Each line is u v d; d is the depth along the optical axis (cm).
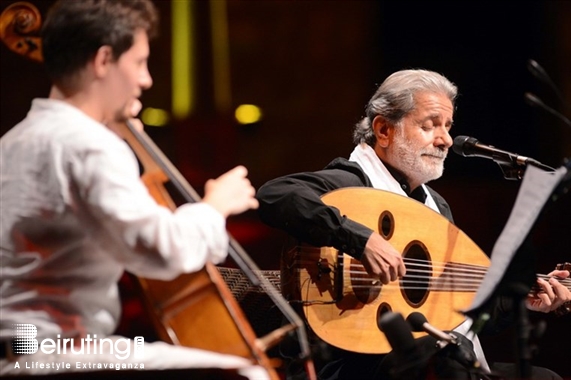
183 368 744
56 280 762
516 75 2416
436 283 1205
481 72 2441
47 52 788
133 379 730
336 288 1150
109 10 781
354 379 1159
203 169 2311
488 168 2256
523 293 916
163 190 865
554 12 2359
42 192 748
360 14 2486
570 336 1812
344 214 1177
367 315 1154
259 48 2455
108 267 775
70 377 717
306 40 2478
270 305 1145
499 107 2430
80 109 791
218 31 2411
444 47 2464
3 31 898
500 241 880
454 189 2173
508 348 1784
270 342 861
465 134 2445
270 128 2455
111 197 731
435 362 1132
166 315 840
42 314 757
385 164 1273
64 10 783
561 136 2353
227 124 2350
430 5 2462
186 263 747
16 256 759
